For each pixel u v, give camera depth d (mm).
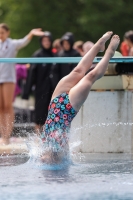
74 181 9648
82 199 8297
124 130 13695
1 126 16141
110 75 13766
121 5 43750
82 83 11570
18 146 14742
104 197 8422
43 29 47625
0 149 14234
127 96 13641
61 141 11641
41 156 11797
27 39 17359
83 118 13805
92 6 44062
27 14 47906
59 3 47625
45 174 10375
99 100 13742
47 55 18375
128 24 44031
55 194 8609
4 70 16844
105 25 43938
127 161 12109
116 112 13688
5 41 17047
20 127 17688
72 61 13797
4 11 51344
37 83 18188
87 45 18297
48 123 11766
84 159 12414
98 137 13742
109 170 10852
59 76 17922
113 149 13711
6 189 9000
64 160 11734
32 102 31531
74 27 46938
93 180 9750
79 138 13766
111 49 11773
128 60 12984
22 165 11508
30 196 8484
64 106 11641
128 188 9047
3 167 11250
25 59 14016
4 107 16938
